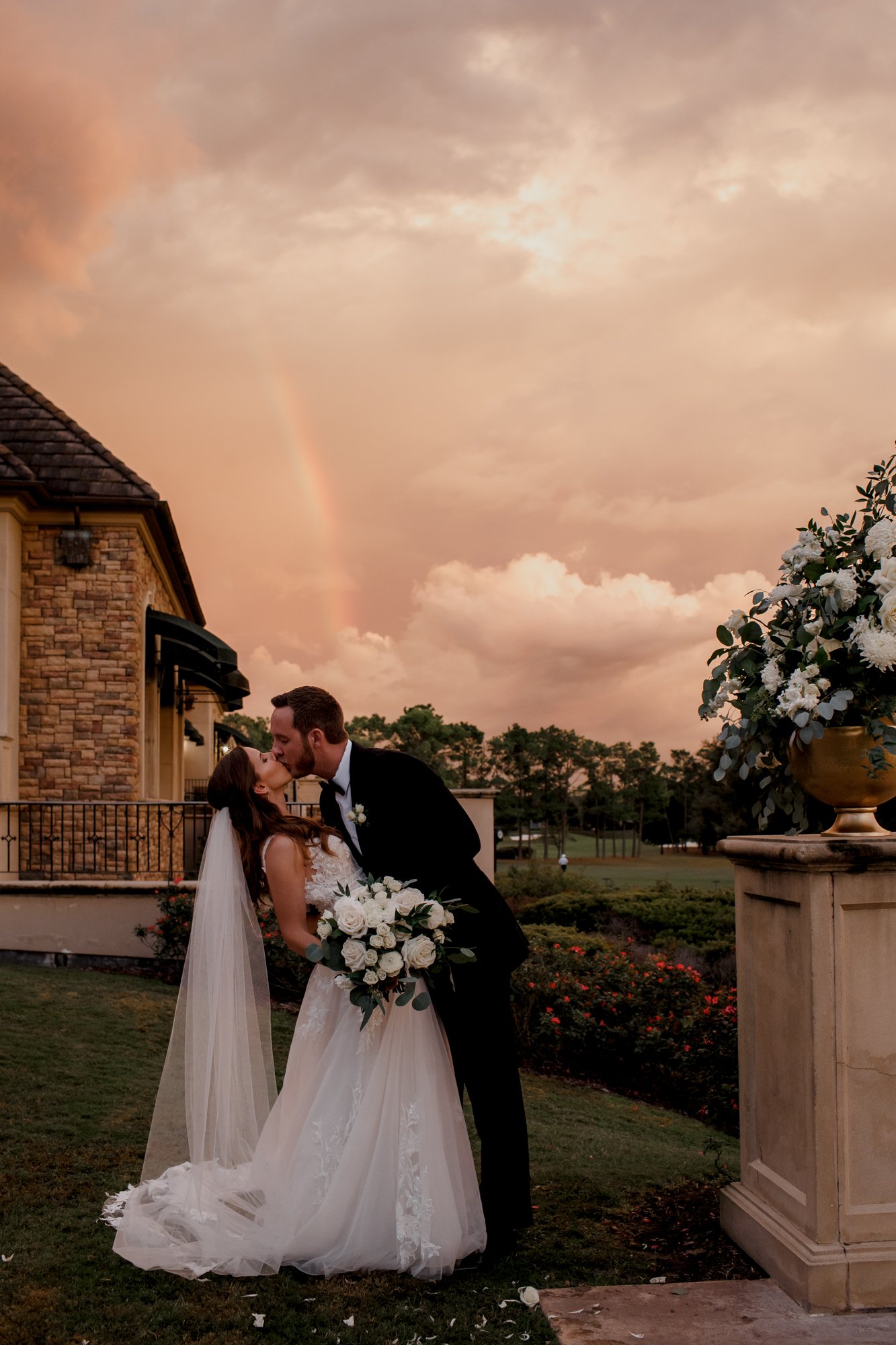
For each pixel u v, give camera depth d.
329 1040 3.38
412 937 3.08
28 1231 3.28
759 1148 3.28
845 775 3.12
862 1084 2.87
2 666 11.83
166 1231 3.13
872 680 3.08
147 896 9.15
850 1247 2.82
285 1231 3.10
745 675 3.35
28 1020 6.33
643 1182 4.18
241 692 18.50
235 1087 3.27
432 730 49.34
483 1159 3.34
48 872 12.02
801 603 3.26
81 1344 2.57
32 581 12.48
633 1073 7.30
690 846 67.69
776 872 3.09
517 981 7.56
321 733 3.46
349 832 3.52
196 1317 2.74
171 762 17.38
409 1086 3.20
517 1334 2.66
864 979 2.89
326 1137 3.20
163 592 16.33
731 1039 6.14
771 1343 2.59
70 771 12.36
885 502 3.30
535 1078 6.99
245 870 3.43
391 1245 3.12
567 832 61.41
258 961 3.43
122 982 8.03
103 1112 4.66
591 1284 3.03
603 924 13.27
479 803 10.34
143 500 12.33
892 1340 2.61
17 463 11.73
